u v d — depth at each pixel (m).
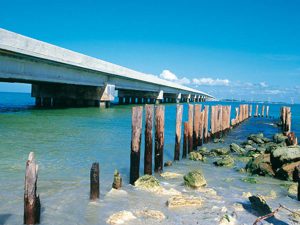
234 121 33.47
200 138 19.41
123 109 43.81
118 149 15.57
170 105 71.81
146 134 11.10
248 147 20.12
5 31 22.00
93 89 42.34
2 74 23.53
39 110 34.94
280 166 12.51
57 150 14.34
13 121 23.50
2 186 9.09
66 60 29.58
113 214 7.41
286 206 8.84
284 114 31.83
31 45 24.88
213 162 14.91
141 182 9.80
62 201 8.25
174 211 7.87
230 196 9.48
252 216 7.76
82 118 28.48
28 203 6.63
